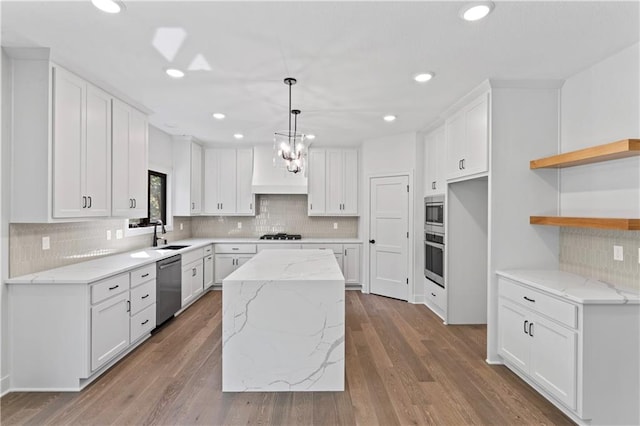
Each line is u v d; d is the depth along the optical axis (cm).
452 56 246
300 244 552
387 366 290
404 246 492
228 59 250
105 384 257
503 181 297
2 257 243
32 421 212
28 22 203
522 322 261
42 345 248
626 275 235
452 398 241
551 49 235
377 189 523
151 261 344
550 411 226
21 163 247
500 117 296
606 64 249
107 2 182
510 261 299
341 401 237
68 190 266
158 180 500
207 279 524
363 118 406
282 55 244
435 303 437
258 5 185
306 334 250
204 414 221
